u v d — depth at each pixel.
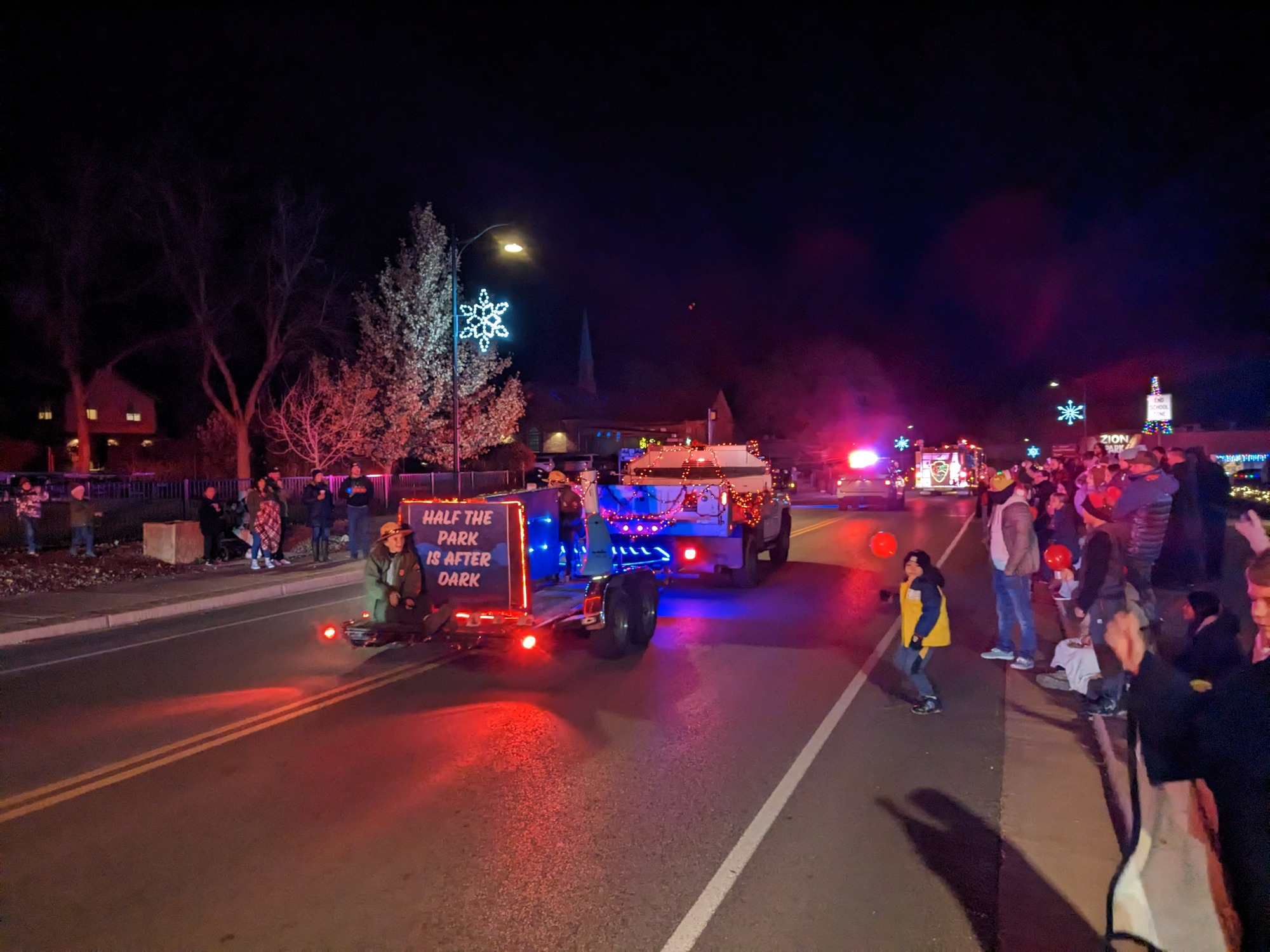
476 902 4.11
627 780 5.62
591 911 4.02
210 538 16.95
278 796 5.41
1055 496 11.64
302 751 6.24
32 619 11.30
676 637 10.05
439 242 29.72
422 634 8.06
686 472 15.72
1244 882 2.58
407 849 4.66
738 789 5.46
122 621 11.79
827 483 45.47
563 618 8.37
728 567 13.02
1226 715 2.66
